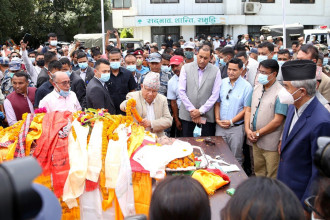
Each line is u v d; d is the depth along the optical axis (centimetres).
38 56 634
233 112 383
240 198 99
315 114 236
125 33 2023
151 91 309
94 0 2262
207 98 401
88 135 236
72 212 227
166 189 109
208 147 311
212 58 631
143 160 229
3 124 458
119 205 226
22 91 406
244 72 456
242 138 388
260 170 359
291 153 249
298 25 1253
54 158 224
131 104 266
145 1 1809
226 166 267
